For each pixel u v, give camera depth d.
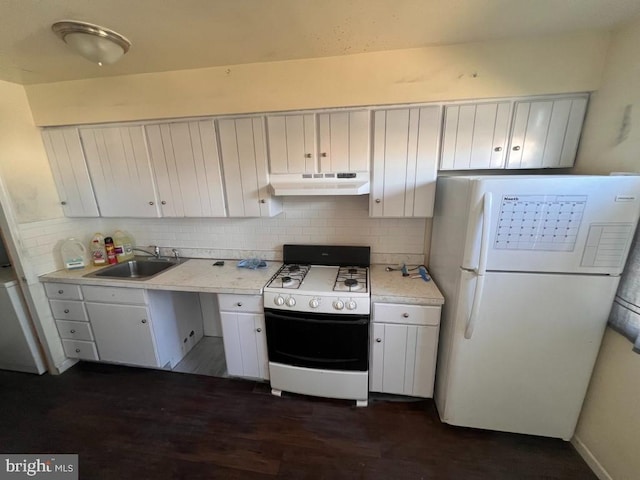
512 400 1.59
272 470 1.54
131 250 2.64
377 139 1.79
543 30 1.47
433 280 1.98
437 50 1.62
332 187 1.81
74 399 2.06
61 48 1.56
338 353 1.83
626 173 1.35
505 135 1.69
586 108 1.61
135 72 1.92
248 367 2.05
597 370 1.48
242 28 1.39
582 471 1.50
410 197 1.84
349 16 1.31
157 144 2.07
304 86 1.78
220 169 2.04
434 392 1.93
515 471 1.50
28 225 2.14
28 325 2.24
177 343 2.46
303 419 1.85
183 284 1.99
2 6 1.16
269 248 2.45
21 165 2.09
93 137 2.13
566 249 1.33
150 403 2.01
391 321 1.76
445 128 1.73
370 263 2.27
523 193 1.31
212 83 1.87
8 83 2.00
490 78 1.61
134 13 1.24
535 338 1.47
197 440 1.72
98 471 1.55
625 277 1.32
